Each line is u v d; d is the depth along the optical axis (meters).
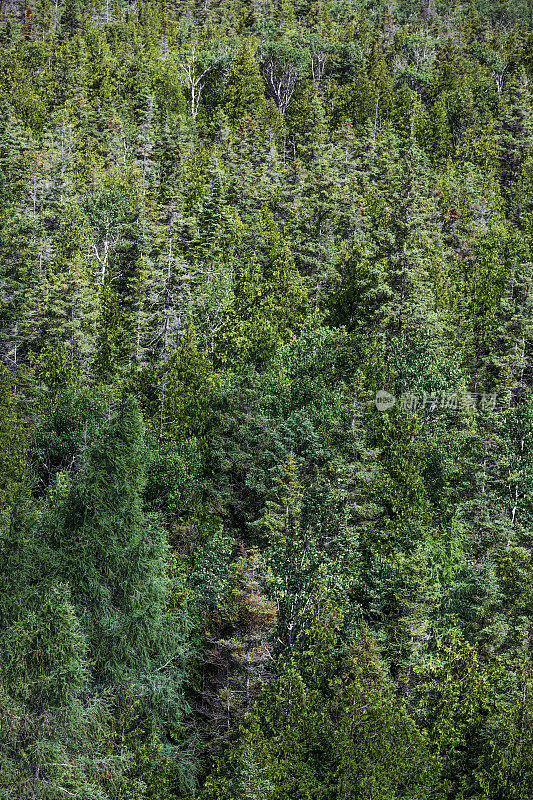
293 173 122.56
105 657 38.38
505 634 49.56
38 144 114.94
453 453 66.25
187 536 54.84
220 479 58.81
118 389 68.75
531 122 147.62
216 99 156.12
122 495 40.62
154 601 40.78
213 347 76.81
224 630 45.44
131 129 131.62
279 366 70.31
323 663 44.25
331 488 55.34
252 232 93.50
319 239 93.56
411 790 39.50
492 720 42.53
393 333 80.00
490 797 40.66
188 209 102.06
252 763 36.38
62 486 52.88
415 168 109.94
